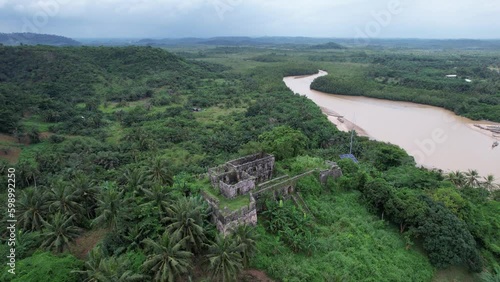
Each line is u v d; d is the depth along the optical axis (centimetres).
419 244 4731
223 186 4297
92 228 4397
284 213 4359
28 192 4300
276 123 11669
